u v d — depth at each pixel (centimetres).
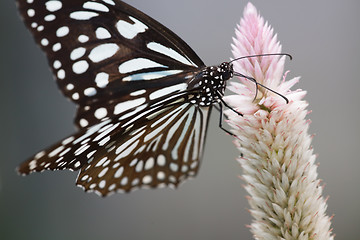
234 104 38
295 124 38
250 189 38
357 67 48
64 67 38
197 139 38
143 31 38
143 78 38
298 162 38
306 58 48
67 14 37
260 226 38
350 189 47
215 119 48
